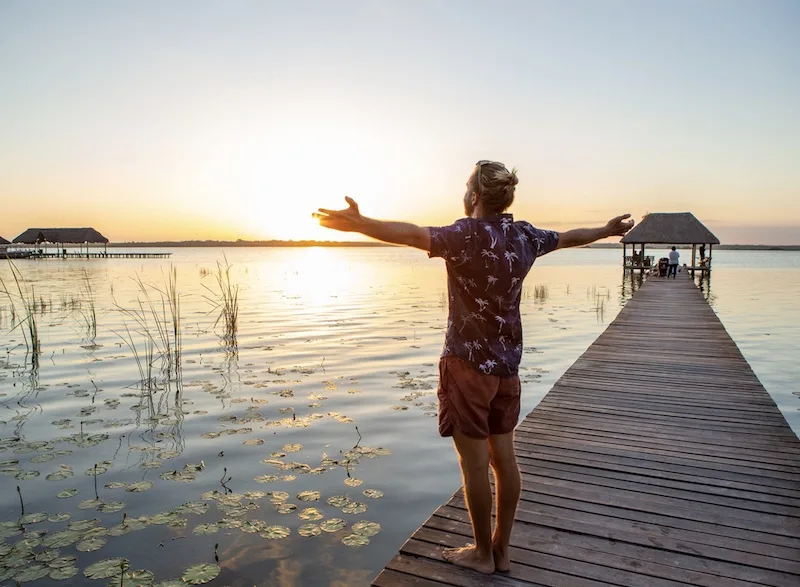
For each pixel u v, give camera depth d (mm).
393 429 6297
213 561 3602
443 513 3434
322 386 8242
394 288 29156
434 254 2359
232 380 8609
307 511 4289
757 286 32594
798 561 2896
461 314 2498
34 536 3898
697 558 2934
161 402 7344
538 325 15180
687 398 6098
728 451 4504
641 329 11297
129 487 4699
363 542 3842
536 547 3053
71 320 15547
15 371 9211
